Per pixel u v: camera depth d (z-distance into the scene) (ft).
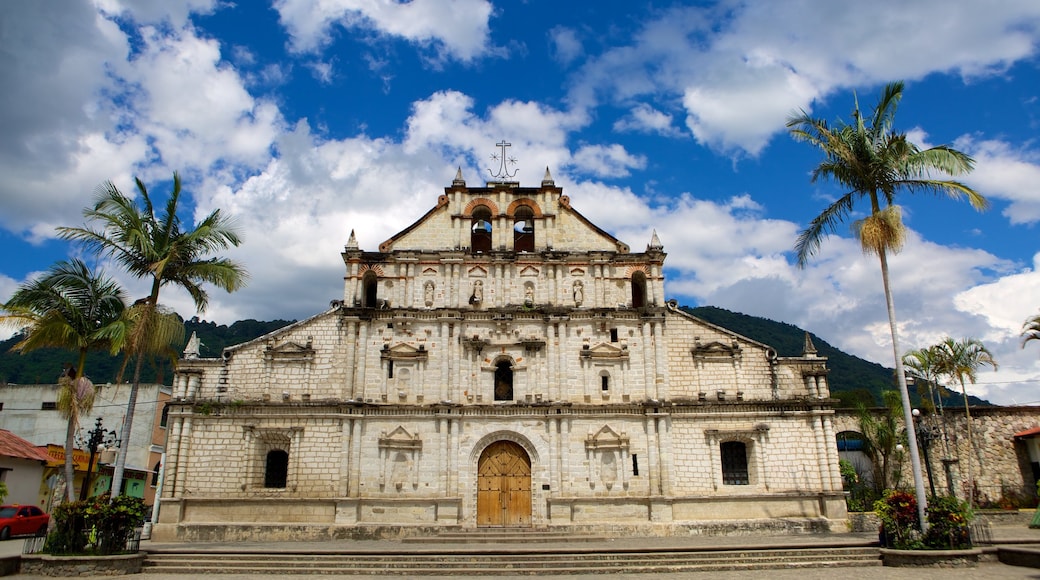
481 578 93.56
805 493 141.08
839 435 179.11
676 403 145.89
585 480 141.18
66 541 95.71
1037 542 104.47
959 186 109.29
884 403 176.14
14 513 148.36
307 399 143.43
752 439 144.97
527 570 97.19
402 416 143.13
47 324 105.19
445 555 102.47
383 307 149.79
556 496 139.44
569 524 136.26
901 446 163.84
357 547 114.42
